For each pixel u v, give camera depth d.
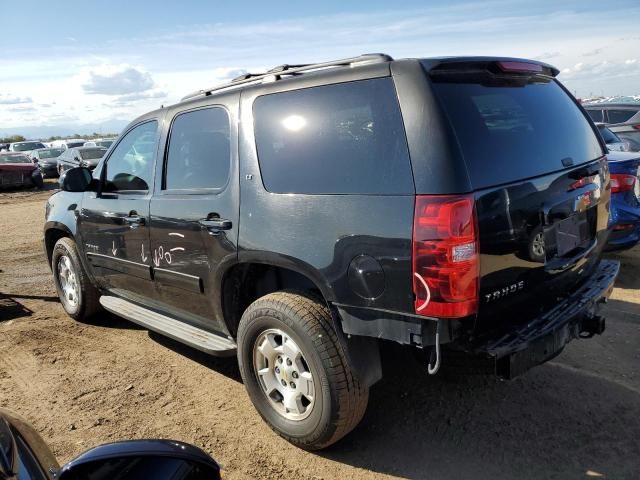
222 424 3.45
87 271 5.09
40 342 4.90
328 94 2.91
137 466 1.87
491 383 3.79
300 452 3.13
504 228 2.61
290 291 3.13
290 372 3.10
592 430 3.19
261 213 3.12
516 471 2.87
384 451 3.11
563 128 3.30
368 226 2.63
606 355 4.13
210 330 3.84
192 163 3.72
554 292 3.06
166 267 3.92
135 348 4.71
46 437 3.35
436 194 2.44
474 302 2.48
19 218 13.57
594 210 3.44
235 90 3.46
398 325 2.58
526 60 3.17
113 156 4.62
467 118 2.63
